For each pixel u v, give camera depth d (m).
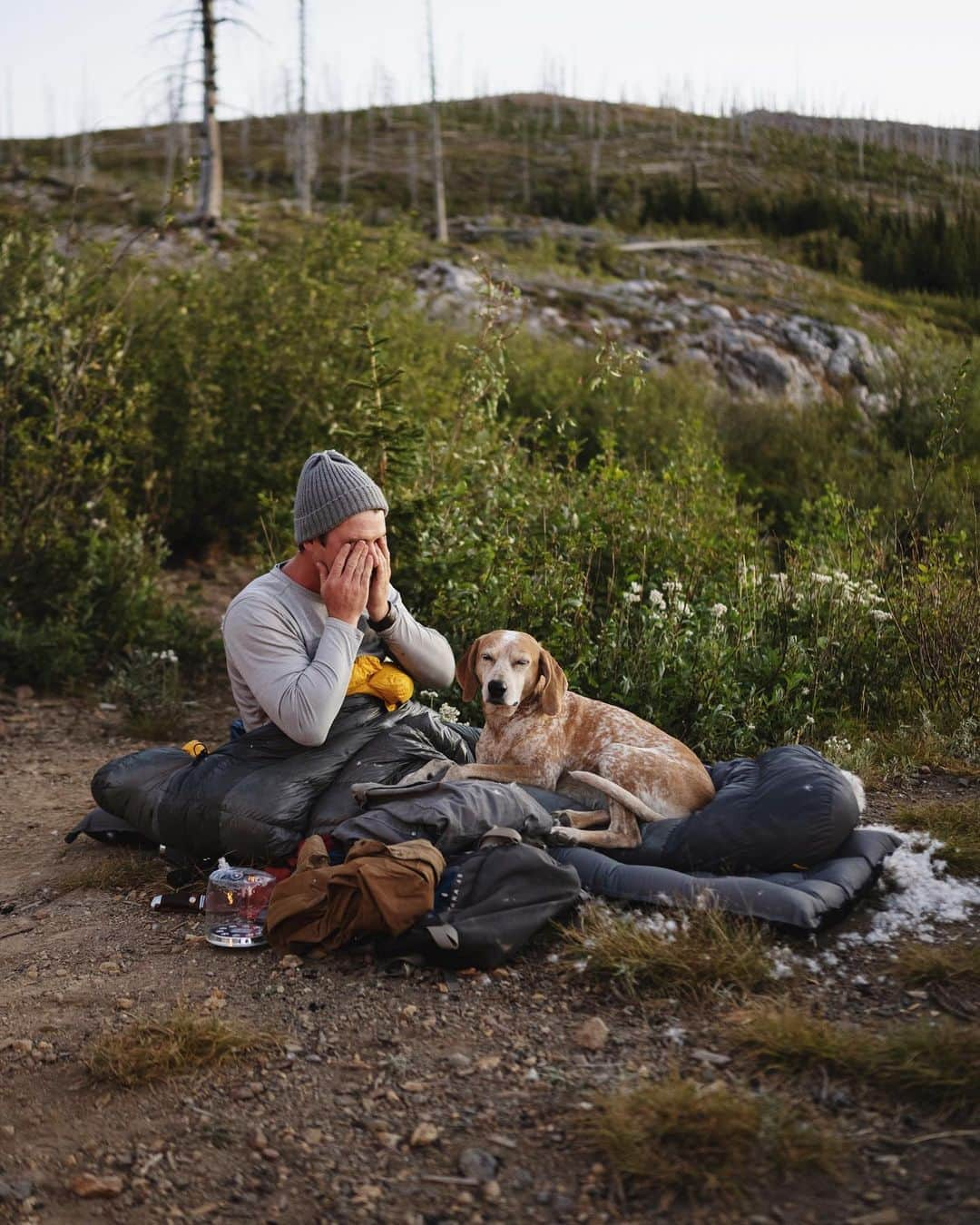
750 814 3.92
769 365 21.14
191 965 3.61
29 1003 3.43
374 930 3.50
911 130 68.56
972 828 4.47
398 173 51.81
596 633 6.54
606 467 7.63
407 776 4.18
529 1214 2.37
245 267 12.20
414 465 6.85
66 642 7.96
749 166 56.91
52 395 8.67
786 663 6.11
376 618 4.28
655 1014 3.17
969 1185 2.34
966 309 25.78
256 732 4.18
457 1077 2.90
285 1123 2.73
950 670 6.27
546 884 3.64
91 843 4.89
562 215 44.00
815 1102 2.68
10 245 9.25
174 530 11.03
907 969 3.26
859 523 7.62
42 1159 2.63
